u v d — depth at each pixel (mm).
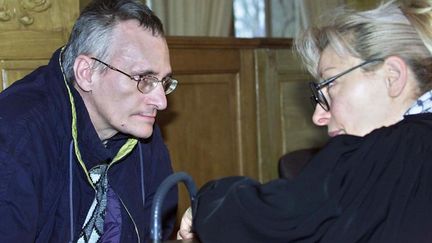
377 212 1183
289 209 1188
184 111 3488
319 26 1479
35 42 2744
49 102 1916
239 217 1203
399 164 1224
